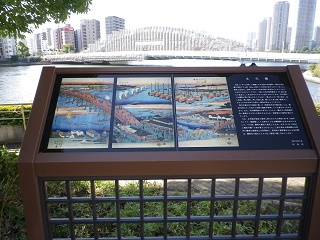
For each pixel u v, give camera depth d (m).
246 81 2.24
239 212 3.16
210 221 2.04
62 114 2.05
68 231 2.87
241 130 1.99
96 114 2.06
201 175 1.86
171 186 3.96
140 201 1.98
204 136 1.95
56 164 1.82
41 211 1.93
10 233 2.76
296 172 1.88
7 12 4.09
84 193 3.67
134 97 2.16
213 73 2.28
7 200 2.88
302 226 2.05
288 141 1.94
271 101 2.13
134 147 1.89
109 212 3.21
